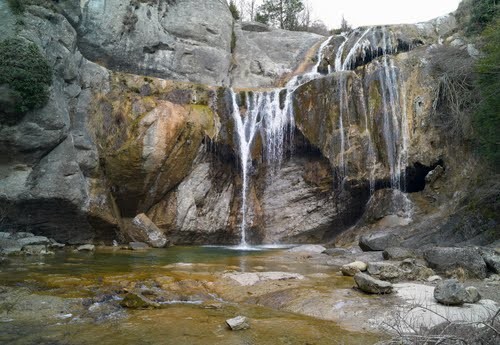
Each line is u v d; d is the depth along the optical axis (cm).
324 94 1989
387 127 1858
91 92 1806
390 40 2348
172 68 2361
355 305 757
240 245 2017
